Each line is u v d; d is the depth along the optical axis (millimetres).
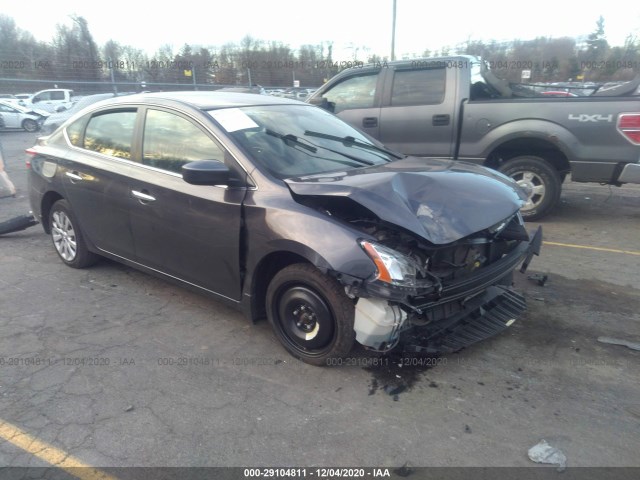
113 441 2604
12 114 20328
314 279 3035
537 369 3236
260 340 3596
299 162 3564
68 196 4570
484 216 3135
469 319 3449
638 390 3021
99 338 3623
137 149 3996
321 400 2936
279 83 25266
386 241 3002
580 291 4398
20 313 4008
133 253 4152
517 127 6055
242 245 3324
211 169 3172
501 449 2551
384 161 4023
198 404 2898
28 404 2889
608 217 6742
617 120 5582
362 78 7094
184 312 4020
